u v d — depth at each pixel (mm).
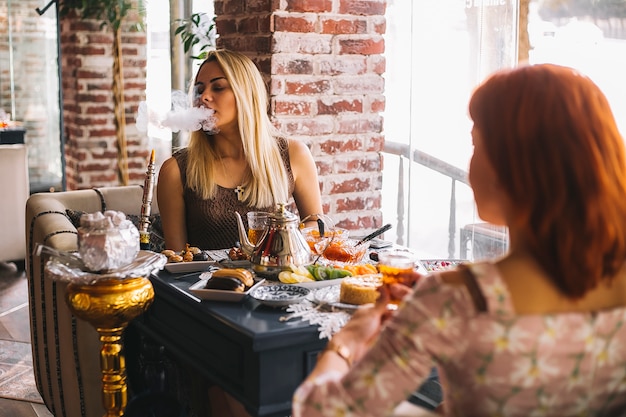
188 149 2711
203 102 2604
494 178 1132
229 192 2643
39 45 5793
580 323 1073
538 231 1075
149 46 5789
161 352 2490
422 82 3529
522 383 1062
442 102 3422
